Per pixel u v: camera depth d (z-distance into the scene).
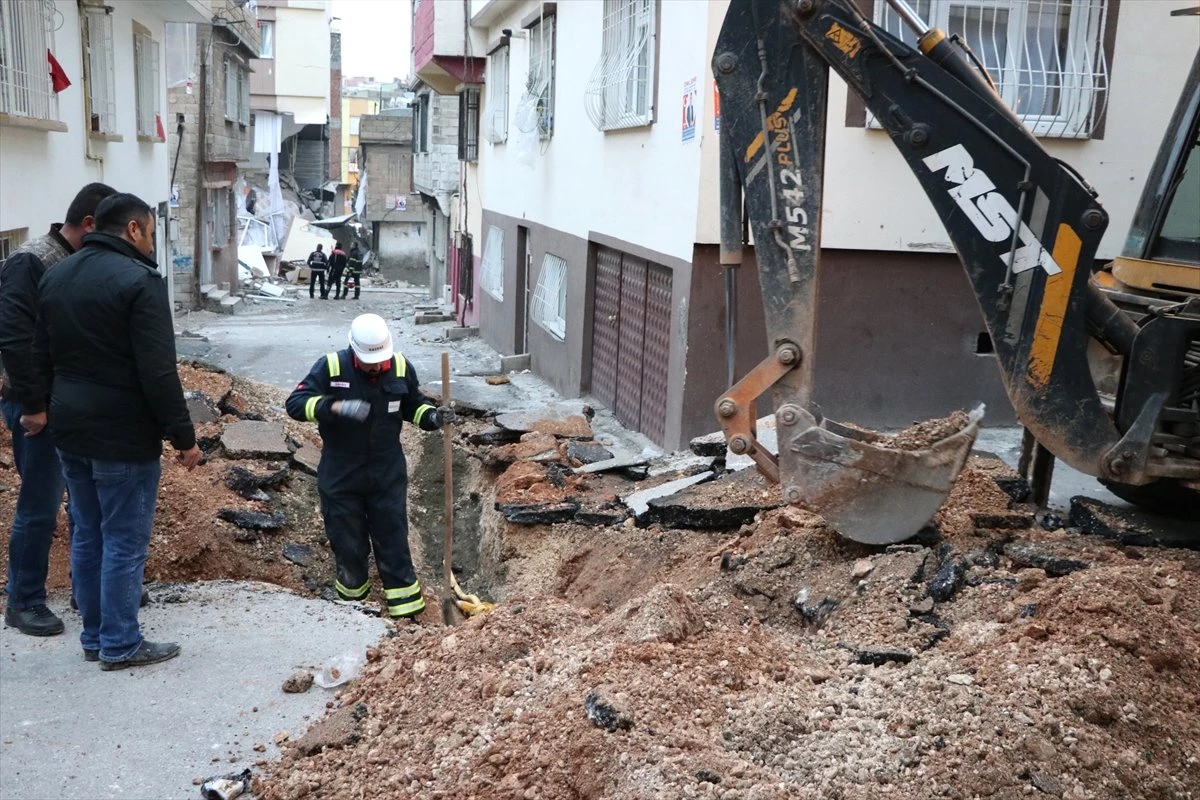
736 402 5.72
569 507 8.46
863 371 10.18
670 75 10.42
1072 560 5.43
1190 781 3.84
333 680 4.87
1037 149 5.24
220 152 29.11
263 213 46.81
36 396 5.11
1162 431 5.48
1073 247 5.28
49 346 4.91
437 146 29.39
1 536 6.56
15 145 11.23
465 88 23.36
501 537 8.72
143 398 4.86
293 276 42.69
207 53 26.84
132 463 4.89
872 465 5.59
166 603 5.88
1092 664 4.20
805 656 4.69
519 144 18.05
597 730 3.80
